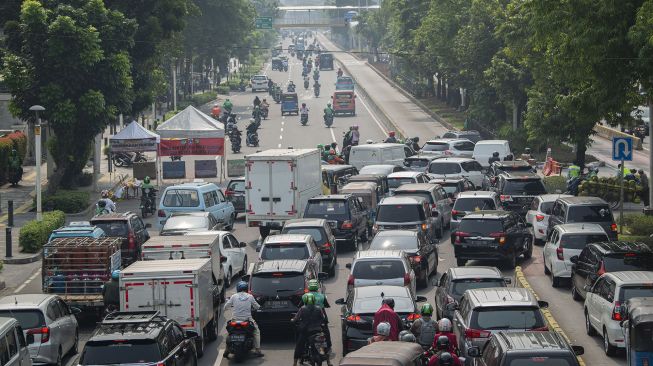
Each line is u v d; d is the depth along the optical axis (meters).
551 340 46.84
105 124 154.12
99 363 52.34
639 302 57.22
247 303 67.44
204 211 114.81
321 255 94.00
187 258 77.56
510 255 97.38
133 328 54.97
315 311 62.84
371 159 165.75
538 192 122.25
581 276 81.88
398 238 89.81
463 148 179.12
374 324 60.34
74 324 70.00
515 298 58.62
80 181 172.38
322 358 62.25
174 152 175.62
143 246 77.94
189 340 60.41
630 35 89.19
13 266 108.12
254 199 116.69
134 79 172.50
